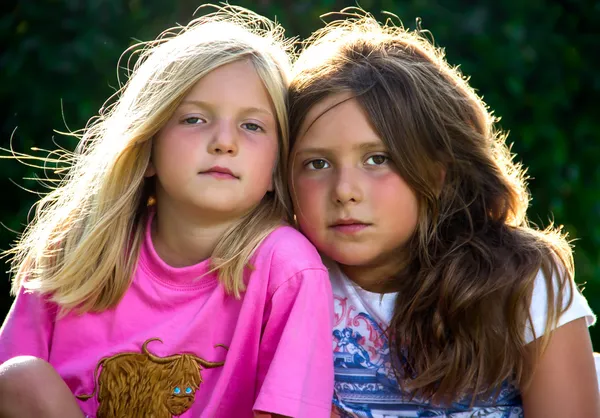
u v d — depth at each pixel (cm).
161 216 276
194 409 259
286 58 291
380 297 279
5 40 501
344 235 260
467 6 522
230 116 260
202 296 266
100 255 272
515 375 270
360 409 277
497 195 289
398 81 266
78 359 270
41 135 505
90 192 282
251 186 260
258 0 491
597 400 268
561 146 521
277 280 255
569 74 523
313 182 263
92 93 494
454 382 263
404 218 264
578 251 550
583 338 270
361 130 257
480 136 285
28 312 280
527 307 264
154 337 263
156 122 262
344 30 319
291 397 237
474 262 271
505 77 507
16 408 235
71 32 500
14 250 319
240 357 260
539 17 519
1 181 512
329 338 253
